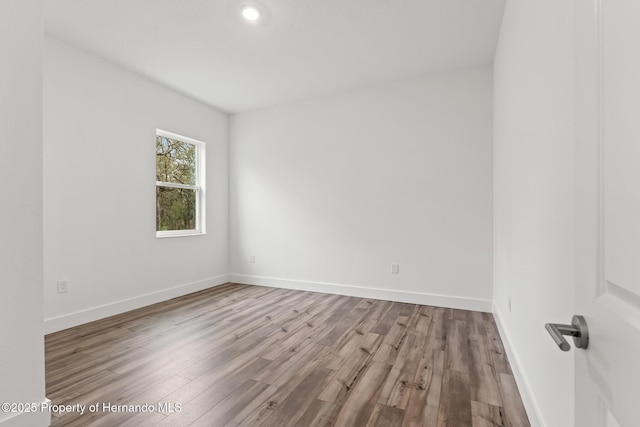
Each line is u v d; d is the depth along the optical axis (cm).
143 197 345
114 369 204
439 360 216
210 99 413
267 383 187
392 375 196
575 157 65
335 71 337
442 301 343
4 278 134
